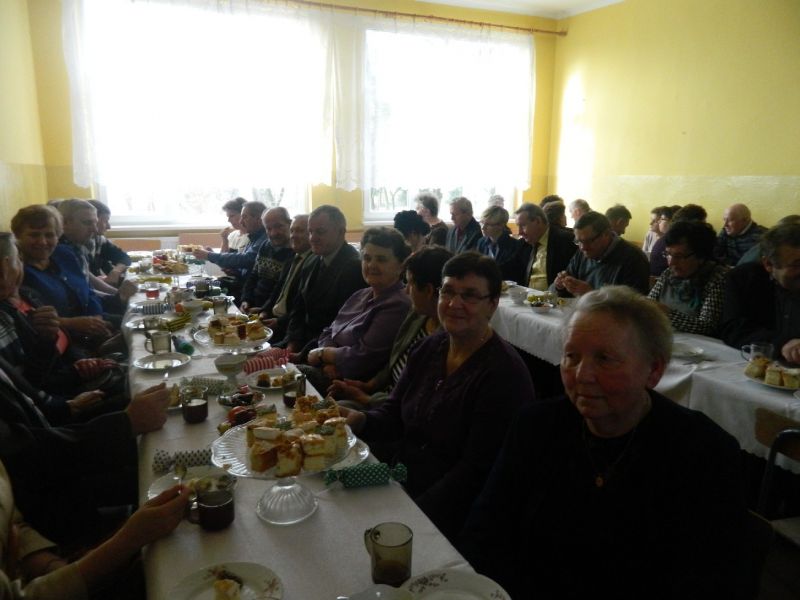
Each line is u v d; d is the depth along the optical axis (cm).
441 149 651
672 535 97
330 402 156
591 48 645
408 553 90
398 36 608
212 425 149
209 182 569
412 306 215
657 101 570
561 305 328
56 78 509
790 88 455
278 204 598
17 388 167
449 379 152
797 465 180
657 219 521
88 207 381
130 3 511
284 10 558
